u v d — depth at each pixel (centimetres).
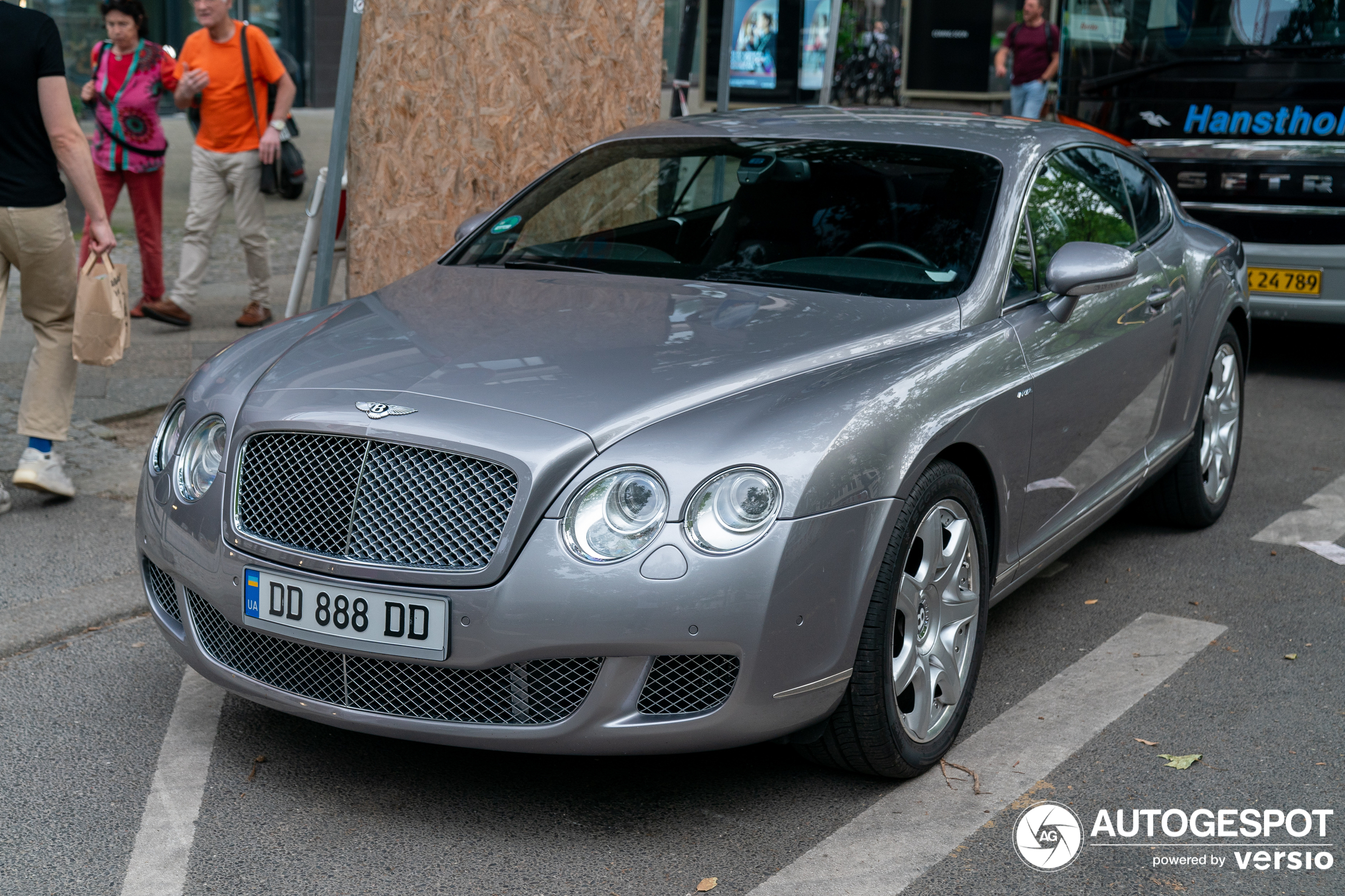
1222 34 787
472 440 289
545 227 443
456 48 602
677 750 289
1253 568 489
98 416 642
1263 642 420
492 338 343
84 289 488
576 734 287
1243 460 629
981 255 382
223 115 820
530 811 315
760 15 1238
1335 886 288
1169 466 498
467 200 615
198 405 334
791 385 313
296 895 280
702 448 288
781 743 336
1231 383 539
